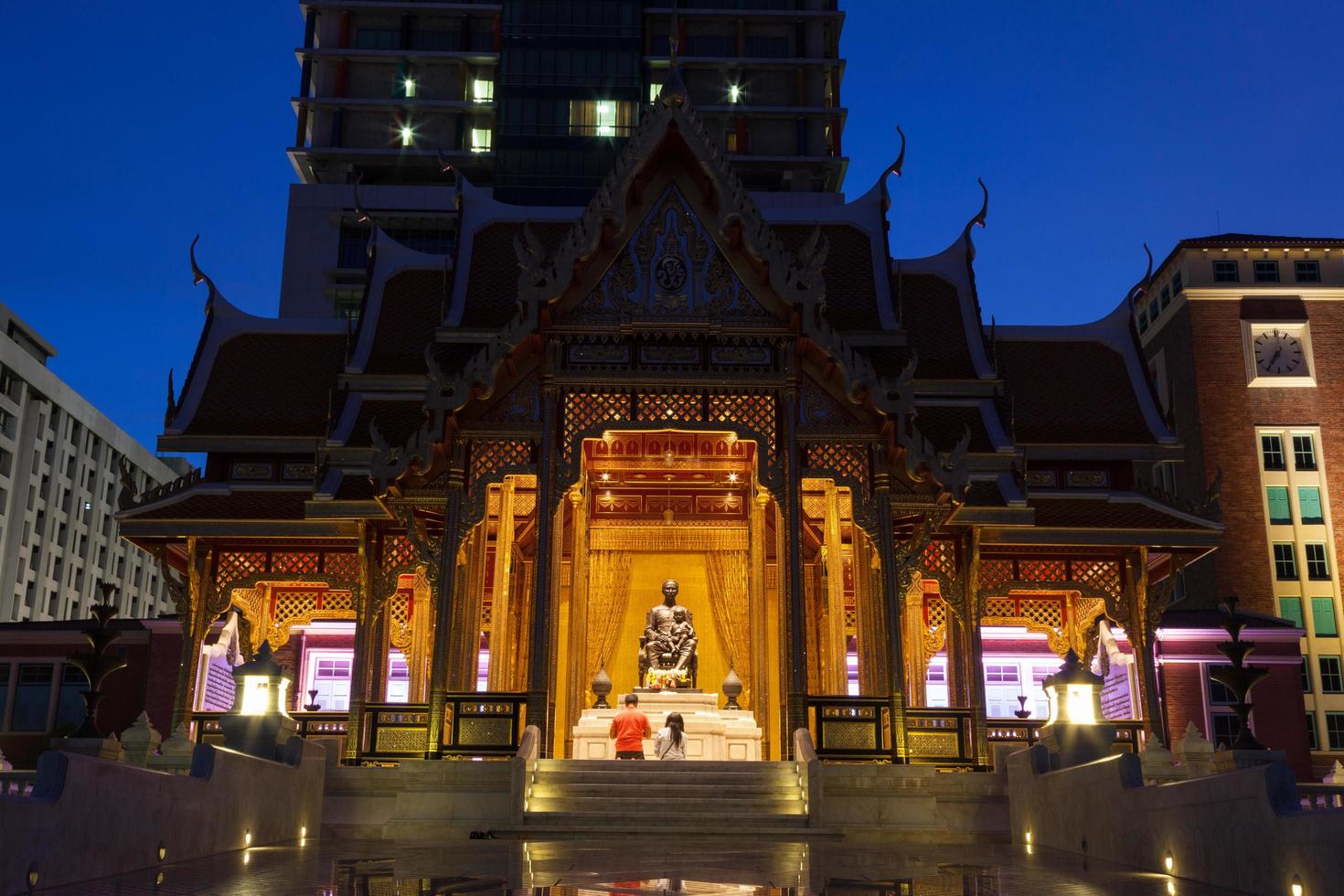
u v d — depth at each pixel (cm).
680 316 2425
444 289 2853
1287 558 6581
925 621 2989
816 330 2366
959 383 2827
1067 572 2797
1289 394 6800
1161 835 1271
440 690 2253
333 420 2834
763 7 9906
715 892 1027
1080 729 1761
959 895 1030
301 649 3478
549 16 9481
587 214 2405
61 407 10381
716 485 3138
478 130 9538
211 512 2722
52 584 10200
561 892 1012
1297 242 6975
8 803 912
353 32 9644
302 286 8869
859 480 2395
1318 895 916
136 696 3934
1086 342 3244
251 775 1600
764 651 2864
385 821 2102
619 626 3112
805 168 9512
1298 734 3725
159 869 1202
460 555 2342
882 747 2259
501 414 2398
